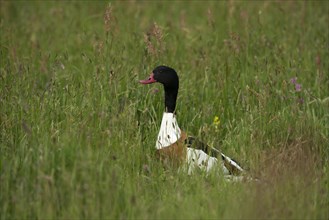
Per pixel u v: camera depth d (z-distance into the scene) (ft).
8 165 32.73
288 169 35.60
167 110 39.96
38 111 39.58
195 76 49.93
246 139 40.96
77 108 40.55
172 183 35.17
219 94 47.16
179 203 32.48
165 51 50.31
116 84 43.06
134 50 51.78
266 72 49.62
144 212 31.40
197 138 39.50
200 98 47.50
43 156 32.91
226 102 46.60
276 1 65.41
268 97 45.47
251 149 39.17
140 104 44.29
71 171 32.96
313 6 67.51
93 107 40.96
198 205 32.17
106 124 39.34
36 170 32.71
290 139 41.75
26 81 44.21
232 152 40.40
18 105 39.88
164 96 42.57
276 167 35.63
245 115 43.83
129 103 43.39
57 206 31.58
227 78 48.85
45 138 35.42
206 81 48.11
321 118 45.65
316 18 63.05
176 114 45.03
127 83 44.78
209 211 31.65
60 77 47.03
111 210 31.45
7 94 41.24
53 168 32.22
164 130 39.60
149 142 40.52
